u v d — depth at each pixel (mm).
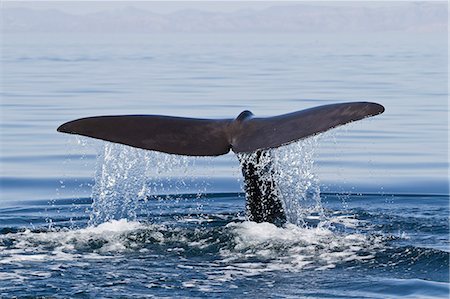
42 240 29781
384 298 23875
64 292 23953
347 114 27141
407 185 44812
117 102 83062
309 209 36531
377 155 53688
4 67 147750
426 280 25469
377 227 32938
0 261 27141
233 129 29203
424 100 84750
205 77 118688
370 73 126875
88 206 39125
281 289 24531
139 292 24094
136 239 29734
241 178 46344
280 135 27828
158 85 104688
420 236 31484
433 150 55594
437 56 198500
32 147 56500
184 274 25844
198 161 51219
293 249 28375
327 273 26062
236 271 26203
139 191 40562
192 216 35312
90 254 28094
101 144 55188
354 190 43406
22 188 44188
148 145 28672
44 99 86688
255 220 30562
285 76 119688
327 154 53875
